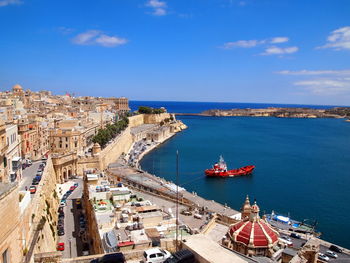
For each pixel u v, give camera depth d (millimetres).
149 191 95125
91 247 60156
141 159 196250
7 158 74000
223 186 140125
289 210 110375
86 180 78688
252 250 37094
